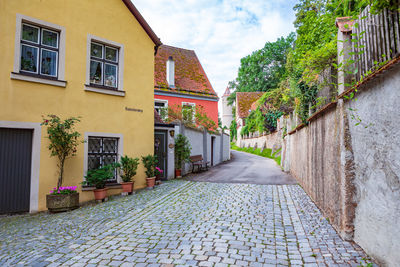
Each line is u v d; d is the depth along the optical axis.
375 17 3.30
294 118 12.42
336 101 4.46
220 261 3.57
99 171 7.76
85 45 8.26
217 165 18.53
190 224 5.19
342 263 3.36
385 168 2.99
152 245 4.19
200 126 16.97
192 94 20.42
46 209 7.20
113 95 8.93
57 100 7.57
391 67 2.73
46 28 7.58
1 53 6.67
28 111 7.04
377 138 3.16
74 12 8.05
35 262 3.73
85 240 4.55
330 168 4.99
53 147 7.22
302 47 14.60
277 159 20.12
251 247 4.03
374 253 3.30
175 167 12.41
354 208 3.99
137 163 8.91
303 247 3.98
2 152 6.74
